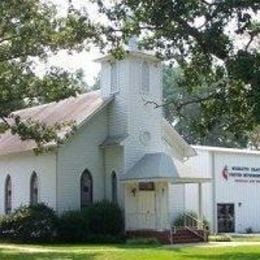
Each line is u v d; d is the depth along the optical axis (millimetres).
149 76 43062
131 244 36500
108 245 35844
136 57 42312
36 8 31875
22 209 39875
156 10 22266
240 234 47594
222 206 49938
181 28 22469
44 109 49188
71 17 26031
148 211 41469
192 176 40438
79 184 41531
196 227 40812
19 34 31797
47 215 38781
